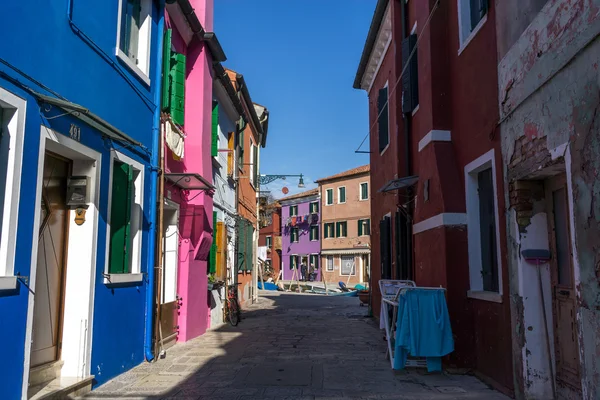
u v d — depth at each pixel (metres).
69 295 5.57
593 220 3.76
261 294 29.52
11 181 4.24
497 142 5.87
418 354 6.30
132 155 6.85
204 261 10.69
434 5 7.95
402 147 10.37
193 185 8.84
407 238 9.67
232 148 14.60
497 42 5.82
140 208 7.14
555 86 4.40
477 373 6.46
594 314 3.73
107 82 6.08
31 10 4.53
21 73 4.37
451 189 7.08
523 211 5.23
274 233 51.25
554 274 5.07
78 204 5.61
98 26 5.85
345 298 25.17
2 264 4.15
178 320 9.30
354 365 7.24
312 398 5.45
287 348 8.71
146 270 7.36
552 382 4.99
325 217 44.41
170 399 5.38
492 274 6.40
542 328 5.07
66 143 5.09
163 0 7.89
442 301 6.46
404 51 10.12
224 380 6.26
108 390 5.66
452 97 7.60
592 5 3.76
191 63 10.02
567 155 4.17
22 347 4.34
